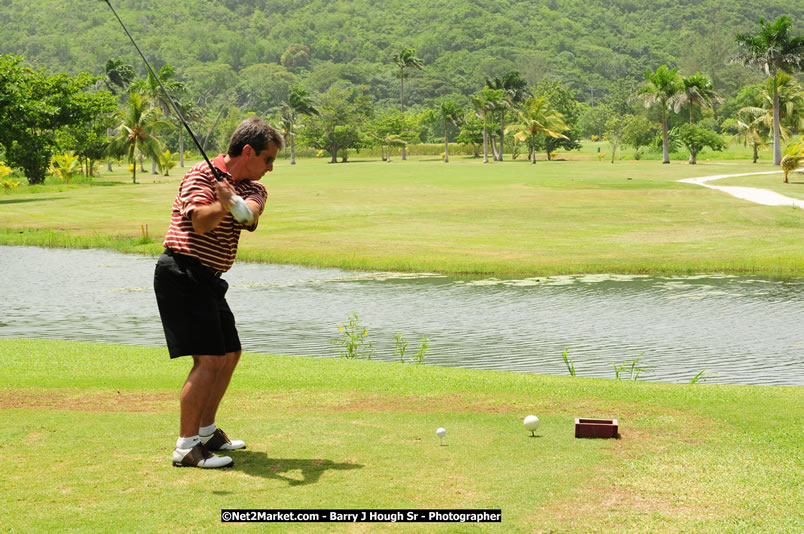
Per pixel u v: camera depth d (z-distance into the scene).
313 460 4.44
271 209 44.62
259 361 8.84
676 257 26.38
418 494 3.84
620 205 43.16
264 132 4.50
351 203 47.38
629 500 3.78
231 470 4.24
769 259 25.36
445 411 5.84
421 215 40.72
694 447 4.76
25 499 3.77
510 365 12.78
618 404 6.08
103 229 38.03
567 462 4.41
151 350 9.59
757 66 86.12
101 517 3.52
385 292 21.11
